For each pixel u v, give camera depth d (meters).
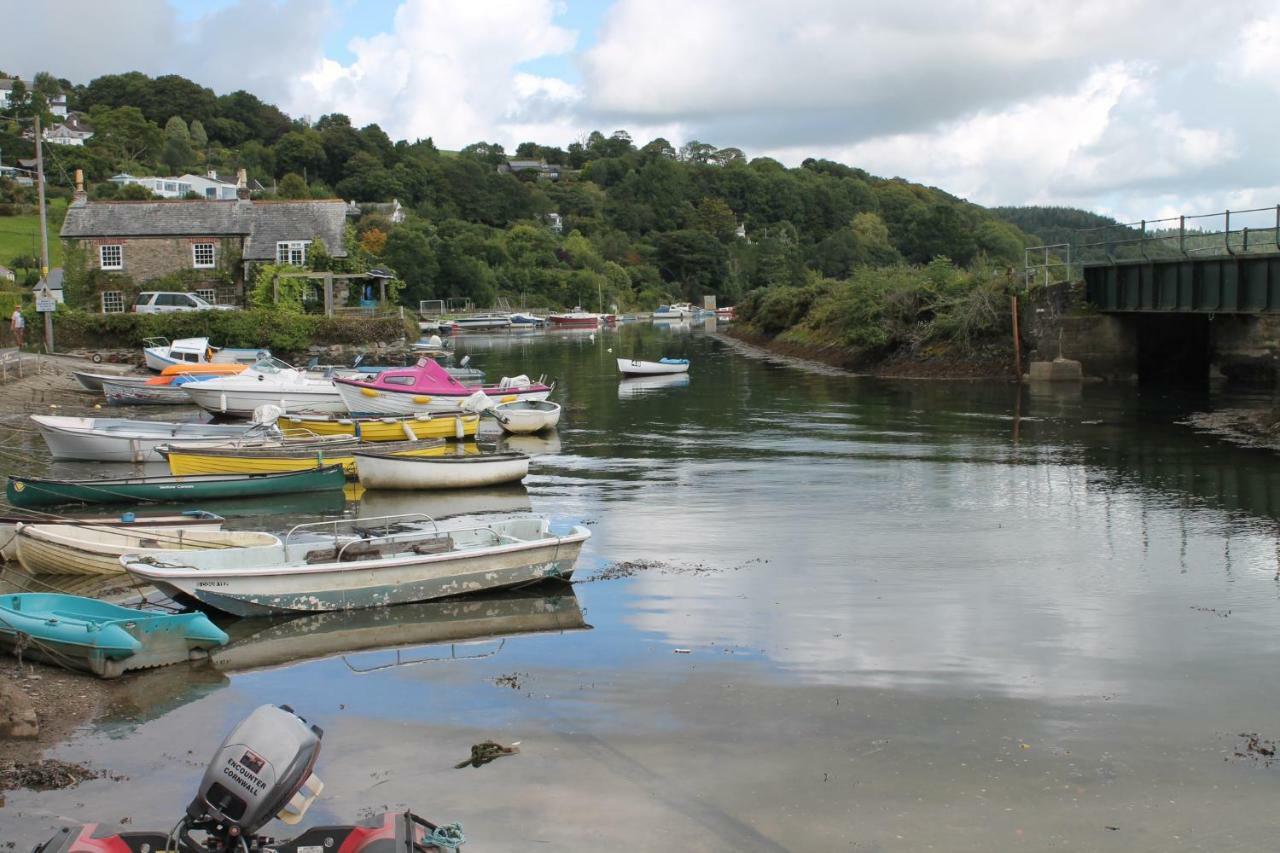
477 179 164.38
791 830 8.08
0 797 8.52
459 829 6.06
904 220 190.75
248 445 24.56
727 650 12.21
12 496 19.94
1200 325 43.97
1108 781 8.84
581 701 10.71
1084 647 12.20
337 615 13.74
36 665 11.64
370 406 31.81
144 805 8.42
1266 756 9.30
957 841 7.89
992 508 20.09
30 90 168.25
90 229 60.25
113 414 33.84
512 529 15.75
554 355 66.06
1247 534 17.64
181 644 11.89
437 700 10.80
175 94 172.50
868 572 15.61
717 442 29.30
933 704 10.55
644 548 17.25
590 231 164.62
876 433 30.41
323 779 8.95
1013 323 44.72
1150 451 26.17
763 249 162.25
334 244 62.31
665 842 7.91
